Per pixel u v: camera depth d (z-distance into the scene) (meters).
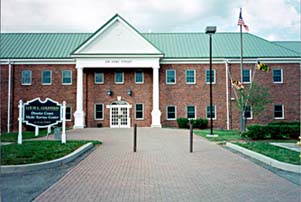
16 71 34.50
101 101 34.41
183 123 32.91
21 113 15.88
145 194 7.40
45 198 7.04
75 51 32.97
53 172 9.98
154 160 12.27
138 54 33.25
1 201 6.80
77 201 6.82
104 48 33.41
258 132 19.17
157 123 33.16
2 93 34.12
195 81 34.75
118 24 33.56
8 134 23.73
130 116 34.38
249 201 6.84
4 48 35.75
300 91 34.91
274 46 36.78
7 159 10.89
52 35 38.84
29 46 36.28
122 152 14.49
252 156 13.05
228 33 39.91
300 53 36.31
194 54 35.47
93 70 34.56
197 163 11.62
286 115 34.75
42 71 34.56
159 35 39.56
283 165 10.40
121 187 8.06
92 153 14.23
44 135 22.50
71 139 19.89
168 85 34.62
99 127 33.69
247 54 35.41
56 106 16.41
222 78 34.94
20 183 8.47
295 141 18.33
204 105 34.62
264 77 34.91
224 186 8.17
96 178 9.11
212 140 19.41
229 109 34.53
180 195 7.30
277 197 7.15
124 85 34.59
